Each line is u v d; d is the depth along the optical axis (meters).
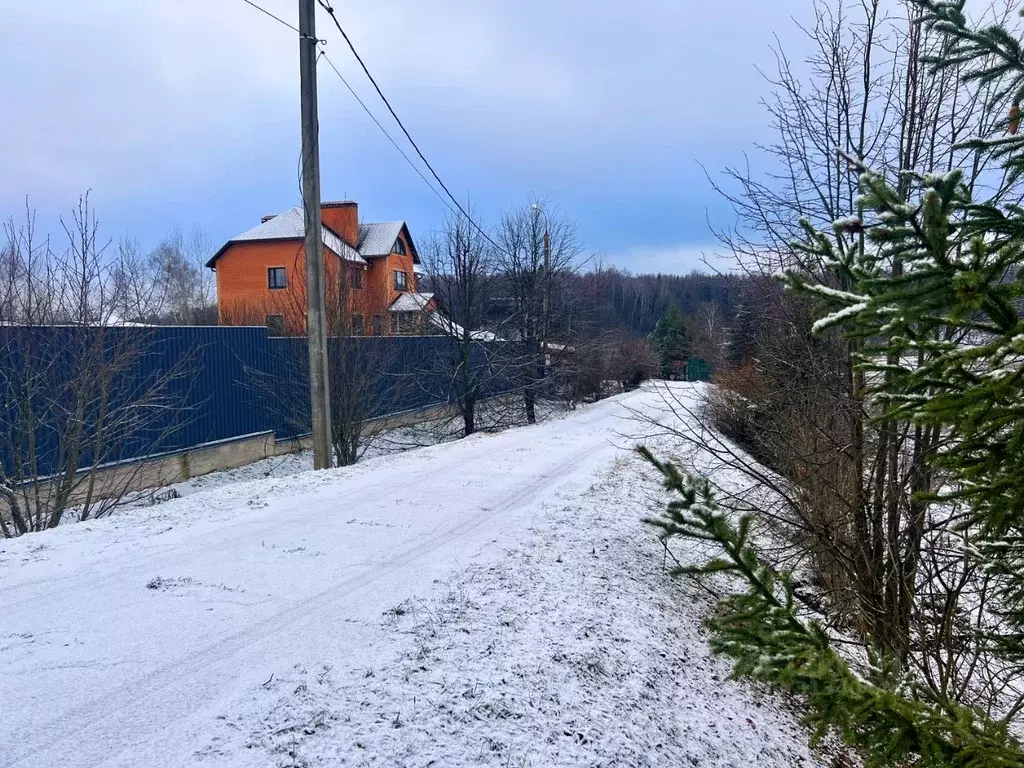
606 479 9.58
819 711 2.37
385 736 2.94
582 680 3.83
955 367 2.14
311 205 9.95
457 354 20.11
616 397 29.59
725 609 5.94
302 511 6.91
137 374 12.91
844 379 6.09
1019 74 2.45
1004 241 2.14
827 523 5.93
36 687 3.22
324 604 4.36
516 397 23.55
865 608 5.57
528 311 22.70
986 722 2.30
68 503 10.37
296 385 17.11
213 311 36.25
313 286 9.98
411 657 3.64
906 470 5.40
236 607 4.29
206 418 15.19
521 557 5.64
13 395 9.81
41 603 4.30
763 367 8.20
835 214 6.53
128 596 4.45
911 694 2.68
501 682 3.54
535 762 3.01
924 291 1.96
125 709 3.04
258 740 2.82
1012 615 3.68
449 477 9.16
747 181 7.34
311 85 9.87
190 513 6.76
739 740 4.03
